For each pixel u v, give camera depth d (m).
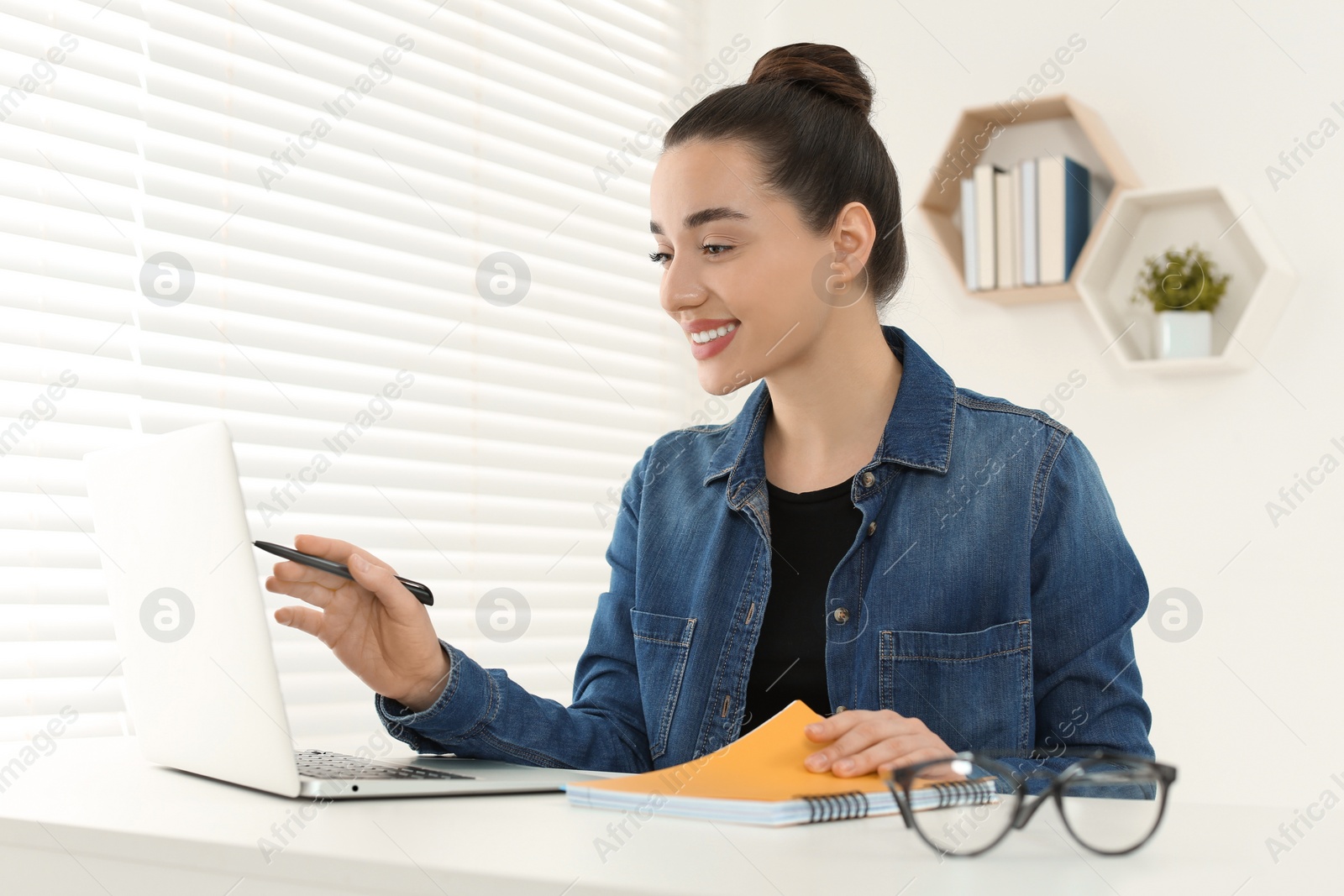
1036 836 0.64
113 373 1.67
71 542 1.60
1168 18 2.44
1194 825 0.69
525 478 2.31
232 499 0.76
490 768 0.95
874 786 0.73
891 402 1.25
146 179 1.73
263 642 0.75
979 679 1.11
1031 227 2.46
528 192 2.37
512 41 2.38
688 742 1.19
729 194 1.14
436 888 0.54
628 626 1.30
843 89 1.26
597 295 2.53
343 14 2.03
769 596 1.21
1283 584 2.25
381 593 0.89
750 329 1.16
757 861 0.55
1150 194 2.35
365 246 2.06
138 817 0.70
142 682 0.91
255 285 1.89
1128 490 2.43
